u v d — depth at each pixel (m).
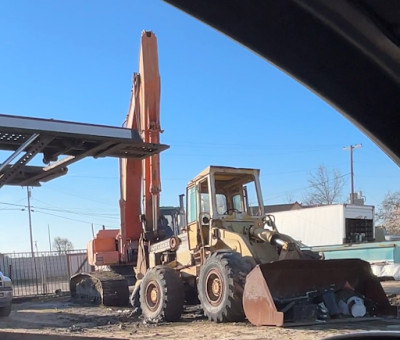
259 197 11.61
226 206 12.00
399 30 2.45
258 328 8.88
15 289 23.78
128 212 16.16
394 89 2.78
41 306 17.31
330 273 9.88
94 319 12.45
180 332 9.10
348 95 2.84
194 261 11.59
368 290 10.14
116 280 16.20
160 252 13.05
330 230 26.44
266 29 2.64
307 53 2.72
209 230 11.21
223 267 9.75
